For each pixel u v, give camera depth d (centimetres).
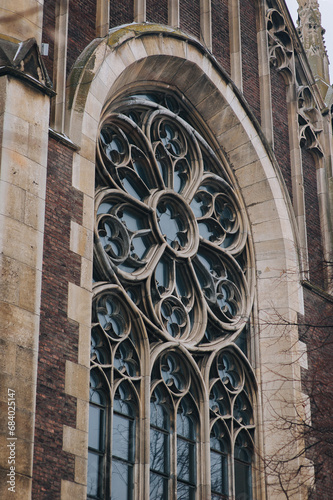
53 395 2545
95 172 3145
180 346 3155
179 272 3331
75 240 2784
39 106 2680
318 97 4103
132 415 2970
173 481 3002
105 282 3016
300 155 3878
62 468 2500
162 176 3428
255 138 3681
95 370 2883
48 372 2556
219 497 3162
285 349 3453
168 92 3572
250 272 3594
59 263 2709
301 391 3403
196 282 3325
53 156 2823
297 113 3950
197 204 3547
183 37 3481
